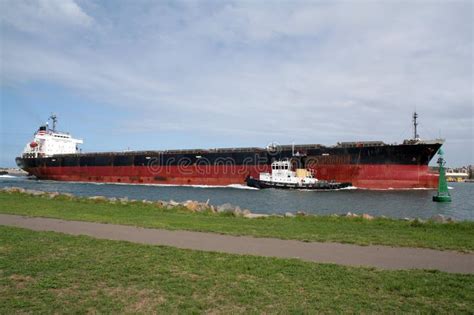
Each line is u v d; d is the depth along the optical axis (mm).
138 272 10898
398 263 12172
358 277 10484
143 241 15523
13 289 9555
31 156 106875
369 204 49750
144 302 8734
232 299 8898
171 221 21188
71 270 11086
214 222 21094
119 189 73938
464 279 10281
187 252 13344
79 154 95438
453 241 15625
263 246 14719
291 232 17797
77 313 8164
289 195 59844
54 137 110750
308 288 9617
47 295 9141
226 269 11227
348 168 67625
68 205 29469
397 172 65250
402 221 22141
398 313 8125
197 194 62688
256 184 70812
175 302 8727
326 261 12414
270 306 8500
